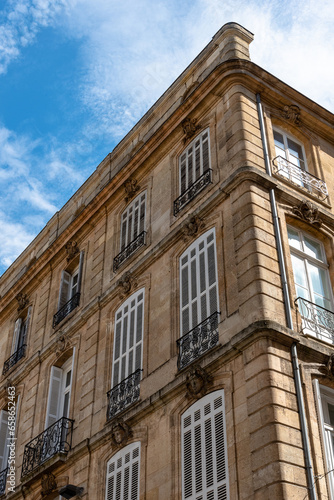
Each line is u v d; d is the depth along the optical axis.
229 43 23.56
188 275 19.84
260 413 14.91
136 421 18.80
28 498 22.27
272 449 14.24
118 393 20.22
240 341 16.09
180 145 23.50
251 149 20.20
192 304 19.12
